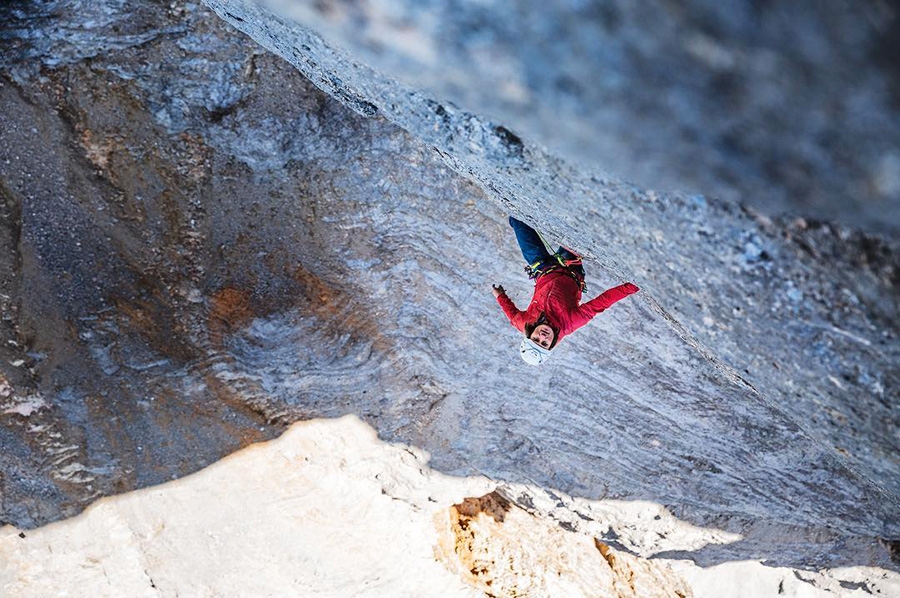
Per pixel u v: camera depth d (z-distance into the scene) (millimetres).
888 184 2750
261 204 9438
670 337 8758
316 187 9320
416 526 10773
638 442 9609
